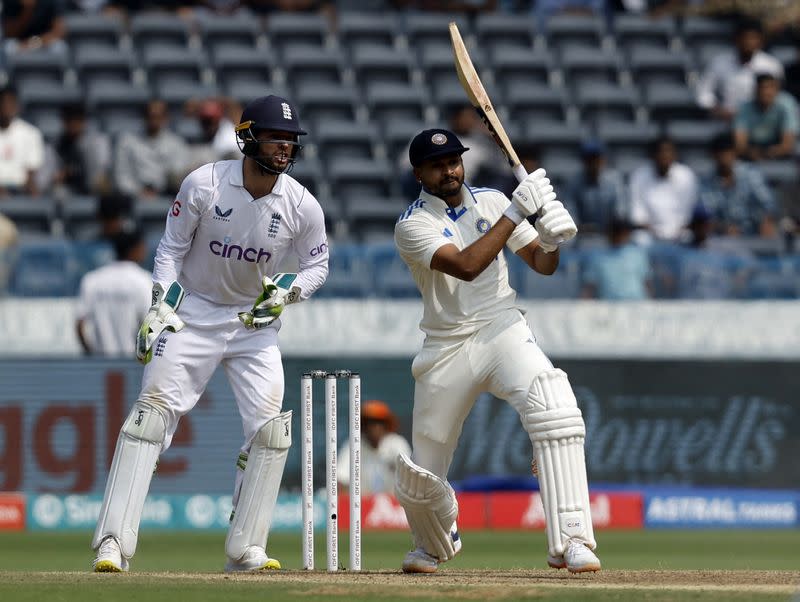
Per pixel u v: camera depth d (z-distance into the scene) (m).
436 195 21.23
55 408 43.12
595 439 45.94
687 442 46.44
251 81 61.69
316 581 19.69
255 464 23.03
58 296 44.53
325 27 64.50
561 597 17.12
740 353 46.78
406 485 21.30
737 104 62.94
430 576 21.19
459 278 20.50
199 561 31.55
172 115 59.31
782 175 57.50
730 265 47.00
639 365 46.22
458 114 51.78
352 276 45.69
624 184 56.00
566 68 64.69
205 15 65.19
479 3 66.88
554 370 20.67
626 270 46.47
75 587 18.53
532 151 51.12
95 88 60.00
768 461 46.75
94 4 65.44
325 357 44.66
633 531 44.00
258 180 22.00
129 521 22.56
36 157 53.38
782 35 67.81
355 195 57.34
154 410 22.58
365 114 61.53
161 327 21.94
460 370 21.08
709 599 16.89
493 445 45.03
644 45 66.88
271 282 22.02
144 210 49.94
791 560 32.62
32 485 43.09
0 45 62.00
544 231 20.52
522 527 44.56
